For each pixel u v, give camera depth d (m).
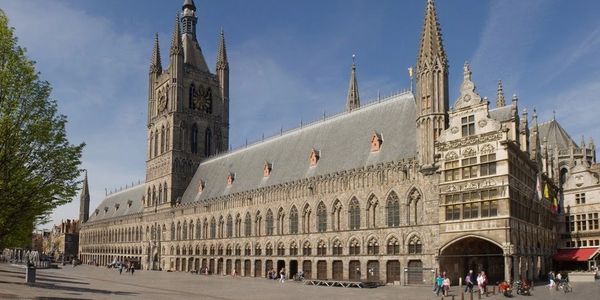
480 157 63.53
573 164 99.75
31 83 39.94
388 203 75.38
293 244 91.44
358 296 54.22
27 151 39.94
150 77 152.62
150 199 147.75
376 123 87.00
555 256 86.31
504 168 60.69
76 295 42.47
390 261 73.81
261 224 100.31
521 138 71.12
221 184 120.56
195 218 124.19
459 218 64.75
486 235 61.38
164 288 64.75
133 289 59.16
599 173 90.50
